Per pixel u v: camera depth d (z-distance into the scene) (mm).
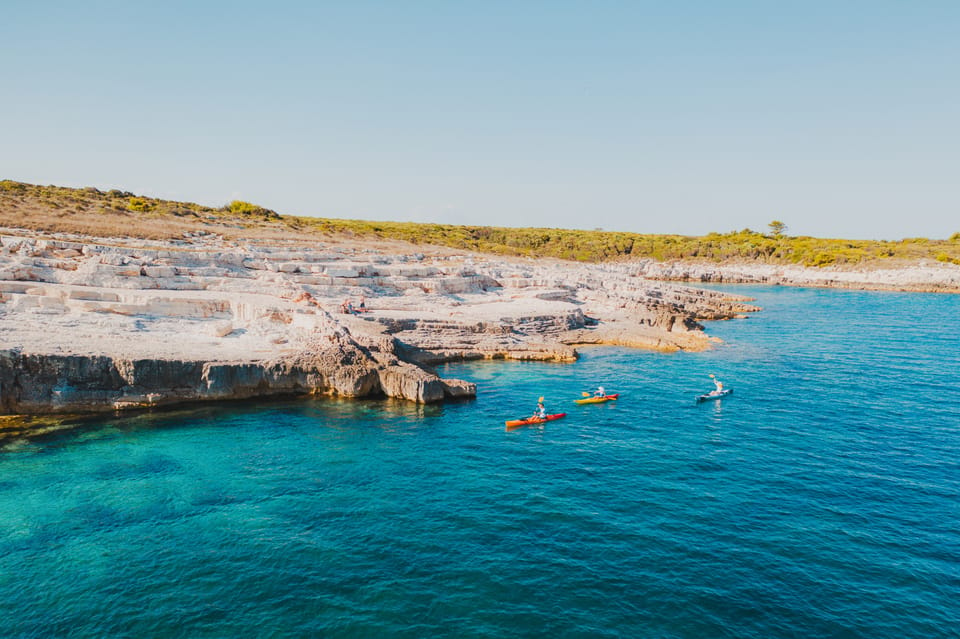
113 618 17891
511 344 56062
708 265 182750
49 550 21375
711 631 17375
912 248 181000
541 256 153750
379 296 66688
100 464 28828
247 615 18016
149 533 22625
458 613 18078
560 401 40969
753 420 36719
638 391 43594
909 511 24703
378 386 41938
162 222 88562
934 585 19656
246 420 35688
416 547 21750
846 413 38156
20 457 29406
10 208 76750
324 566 20547
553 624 17609
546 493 26188
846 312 94500
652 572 20219
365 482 27344
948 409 39062
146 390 36844
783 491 26484
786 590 19312
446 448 31766
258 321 46625
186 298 47531
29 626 17516
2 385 34000
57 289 44812
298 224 121500
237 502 25219
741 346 62125
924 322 82250
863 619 17984
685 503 25250
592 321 71000
